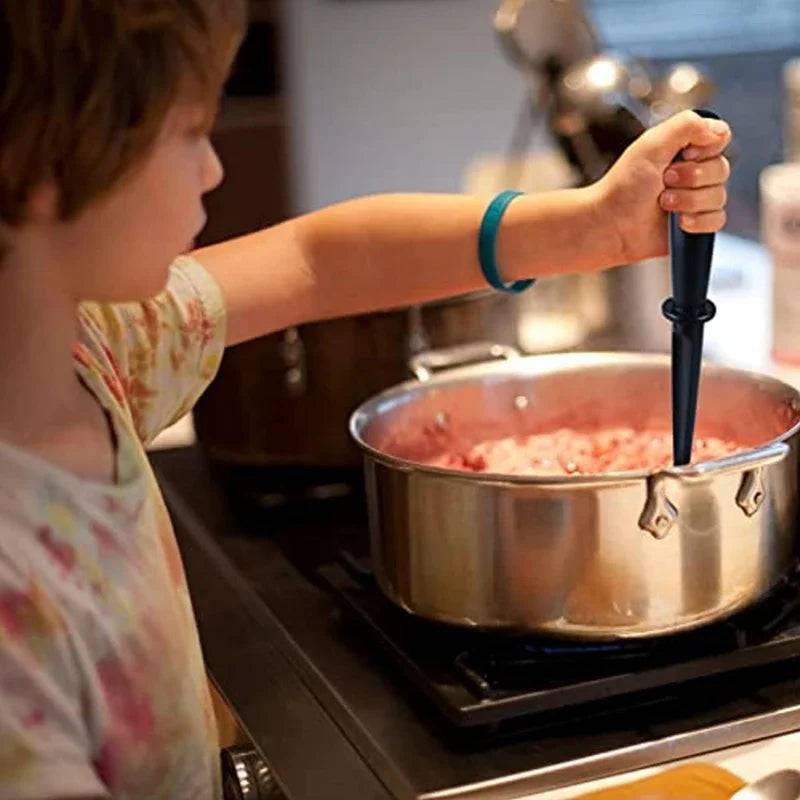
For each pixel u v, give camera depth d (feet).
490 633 3.07
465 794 2.80
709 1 9.69
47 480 2.63
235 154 11.43
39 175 2.40
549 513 2.95
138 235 2.56
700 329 3.08
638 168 3.22
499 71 11.46
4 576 2.48
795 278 5.04
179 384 3.46
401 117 11.53
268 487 4.44
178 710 2.78
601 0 10.13
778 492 3.09
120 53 2.34
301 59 11.35
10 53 2.31
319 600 3.76
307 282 3.66
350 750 3.04
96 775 2.54
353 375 4.29
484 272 3.56
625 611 2.97
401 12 11.33
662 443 3.60
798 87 5.53
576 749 2.93
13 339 2.64
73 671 2.56
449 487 3.03
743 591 3.05
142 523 2.80
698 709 3.06
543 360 3.85
